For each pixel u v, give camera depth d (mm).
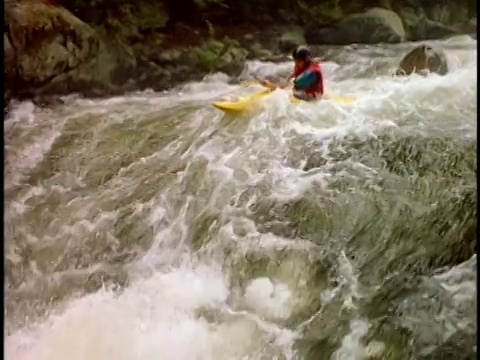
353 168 2438
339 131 2666
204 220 2410
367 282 2059
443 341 1890
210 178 2578
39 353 2146
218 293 2193
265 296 2119
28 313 2279
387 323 1956
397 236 2145
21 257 2453
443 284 1995
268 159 2594
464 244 2062
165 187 2617
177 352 2059
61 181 2775
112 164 2836
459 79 3074
